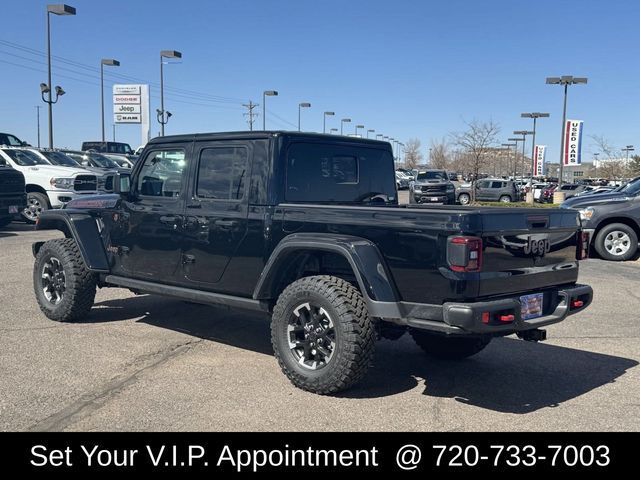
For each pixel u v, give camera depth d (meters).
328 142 5.72
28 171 17.02
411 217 4.48
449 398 4.89
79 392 4.81
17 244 13.41
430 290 4.40
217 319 7.27
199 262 5.71
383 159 6.34
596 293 9.35
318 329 4.82
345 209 4.80
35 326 6.77
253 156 5.37
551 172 98.81
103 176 18.55
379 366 5.71
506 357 6.09
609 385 5.28
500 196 39.03
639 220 12.73
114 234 6.57
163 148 6.04
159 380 5.12
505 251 4.55
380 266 4.58
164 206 5.97
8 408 4.47
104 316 7.32
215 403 4.64
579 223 5.30
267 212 5.21
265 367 5.52
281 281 5.25
